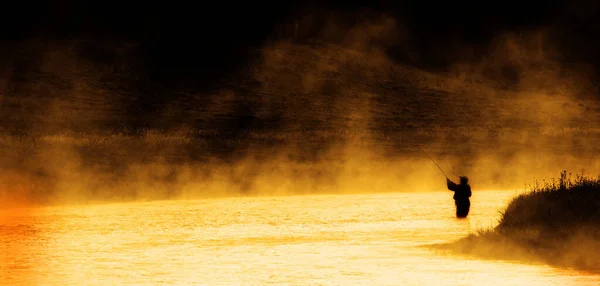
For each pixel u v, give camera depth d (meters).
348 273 13.16
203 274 13.23
